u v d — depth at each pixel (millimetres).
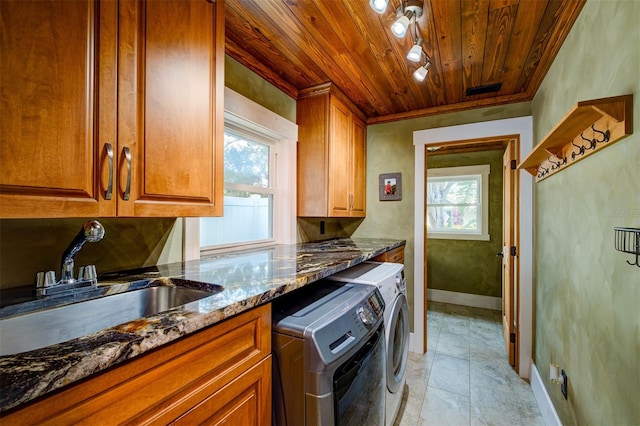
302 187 2314
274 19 1464
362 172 2846
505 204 2814
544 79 1937
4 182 663
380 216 2906
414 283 2707
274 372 1010
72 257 958
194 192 1113
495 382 2121
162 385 665
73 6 778
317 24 1500
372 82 2162
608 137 1003
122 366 589
